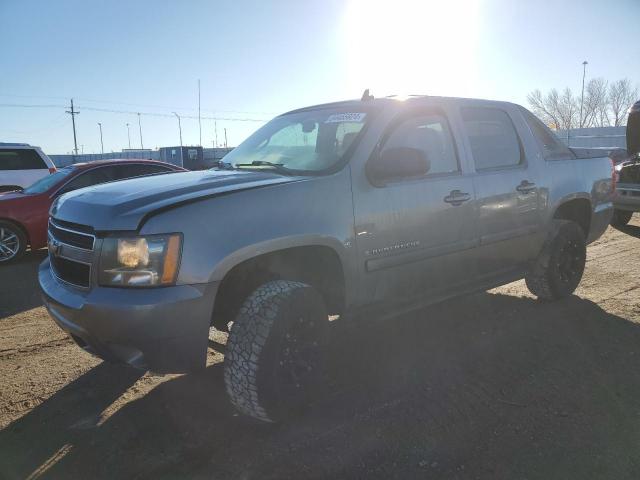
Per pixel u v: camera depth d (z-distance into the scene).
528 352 4.08
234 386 2.91
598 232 5.66
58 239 3.15
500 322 4.74
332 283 3.49
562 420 3.10
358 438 2.95
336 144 3.67
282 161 3.79
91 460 2.78
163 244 2.71
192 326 2.75
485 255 4.37
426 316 4.96
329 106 4.31
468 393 3.45
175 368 2.80
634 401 3.31
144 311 2.64
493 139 4.57
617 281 6.04
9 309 5.53
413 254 3.76
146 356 2.75
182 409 3.30
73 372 3.89
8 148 12.15
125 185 3.38
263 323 2.89
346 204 3.38
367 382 3.63
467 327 4.65
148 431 3.05
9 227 8.01
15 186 10.84
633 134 11.53
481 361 3.93
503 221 4.46
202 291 2.76
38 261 8.21
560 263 5.12
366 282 3.52
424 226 3.81
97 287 2.79
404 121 3.88
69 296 2.91
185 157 34.28
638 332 4.45
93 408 3.34
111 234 2.77
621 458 2.74
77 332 2.88
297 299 3.01
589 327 4.57
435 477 2.61
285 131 4.23
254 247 2.94
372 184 3.54
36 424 3.15
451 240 4.03
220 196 2.95
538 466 2.68
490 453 2.80
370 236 3.49
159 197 2.96
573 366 3.82
